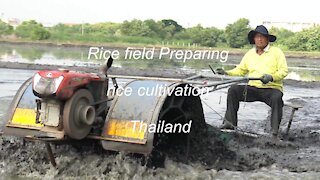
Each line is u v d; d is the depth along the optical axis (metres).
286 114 10.54
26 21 58.69
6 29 52.84
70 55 31.83
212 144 6.32
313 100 13.60
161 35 55.84
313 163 6.32
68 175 5.46
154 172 5.45
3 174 5.49
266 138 7.32
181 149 5.99
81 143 5.75
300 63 38.00
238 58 37.00
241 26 52.59
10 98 10.84
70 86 5.14
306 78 22.69
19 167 5.66
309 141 7.74
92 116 5.37
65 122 5.14
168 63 28.11
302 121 9.70
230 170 5.89
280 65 7.52
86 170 5.50
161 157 5.68
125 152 5.39
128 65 24.38
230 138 6.94
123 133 5.37
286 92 16.11
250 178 5.54
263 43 7.65
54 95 5.04
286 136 7.95
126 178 5.32
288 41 52.97
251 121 9.41
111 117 5.48
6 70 18.70
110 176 5.35
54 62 24.05
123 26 55.91
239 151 6.55
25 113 5.70
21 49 38.44
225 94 13.74
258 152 6.59
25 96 5.82
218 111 10.52
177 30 56.66
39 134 5.35
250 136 7.29
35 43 46.91
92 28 58.97
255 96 7.64
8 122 5.73
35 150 5.98
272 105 7.49
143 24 55.97
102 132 5.45
